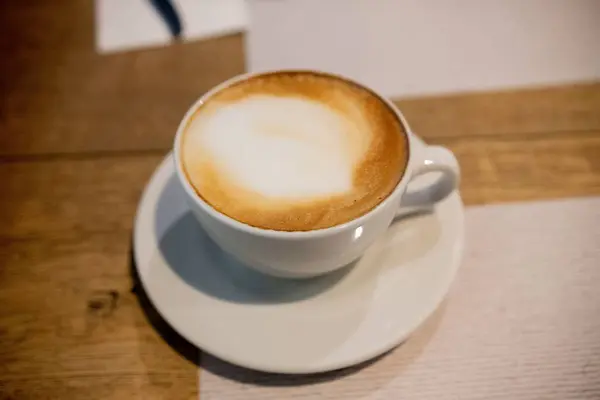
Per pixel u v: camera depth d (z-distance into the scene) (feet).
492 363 0.96
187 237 1.06
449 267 1.02
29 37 1.49
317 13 1.53
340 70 1.39
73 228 1.13
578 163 1.19
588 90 1.32
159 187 1.12
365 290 0.99
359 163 0.99
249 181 0.97
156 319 1.02
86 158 1.23
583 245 1.08
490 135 1.25
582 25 1.46
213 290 1.00
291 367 0.92
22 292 1.05
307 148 1.01
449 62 1.40
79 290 1.05
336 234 0.90
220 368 0.97
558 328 0.99
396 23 1.50
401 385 0.95
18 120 1.31
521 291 1.03
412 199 1.07
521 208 1.14
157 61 1.42
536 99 1.31
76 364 0.97
